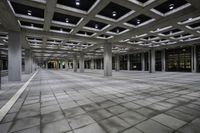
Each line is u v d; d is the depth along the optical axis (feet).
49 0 24.57
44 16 31.73
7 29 39.99
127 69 142.61
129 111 15.06
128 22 40.37
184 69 92.27
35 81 43.65
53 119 12.90
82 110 15.43
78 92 25.62
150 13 31.45
